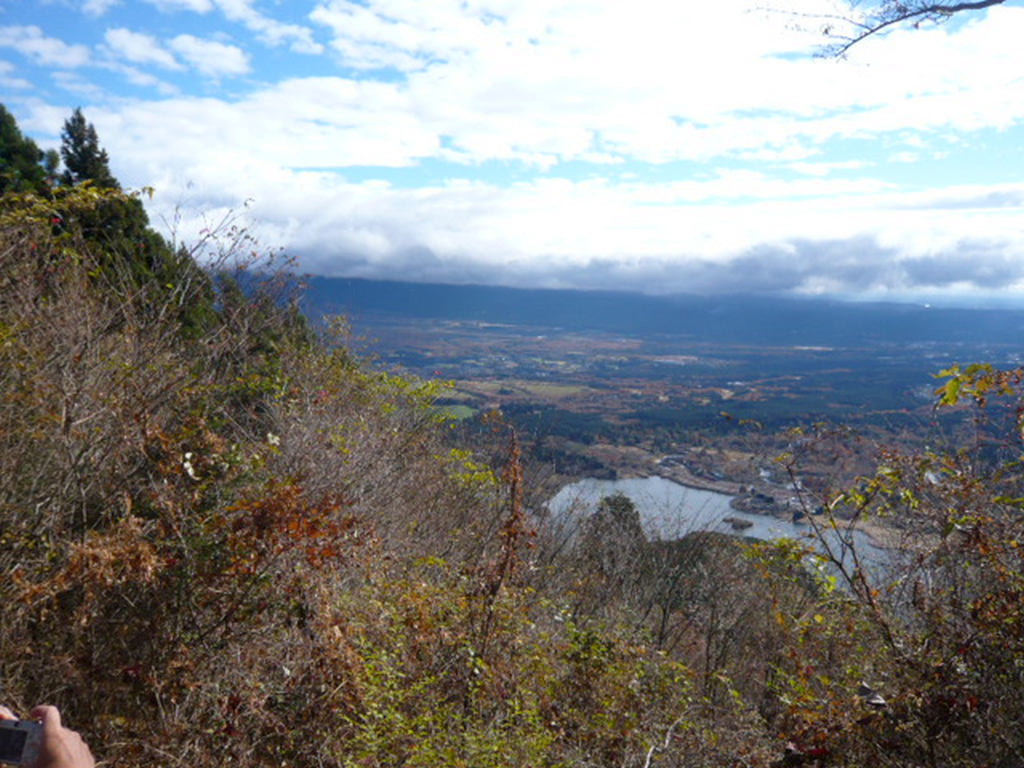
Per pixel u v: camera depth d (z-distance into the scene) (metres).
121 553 3.90
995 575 4.36
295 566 4.66
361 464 6.91
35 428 4.39
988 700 4.11
